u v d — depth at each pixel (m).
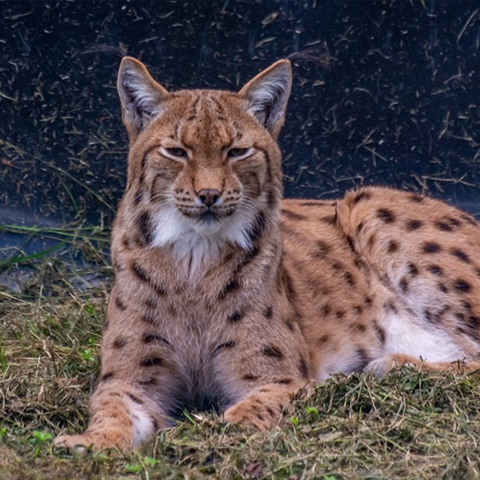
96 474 7.88
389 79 14.74
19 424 9.44
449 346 11.22
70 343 11.91
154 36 14.56
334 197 14.88
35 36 14.49
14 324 12.54
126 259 9.91
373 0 14.54
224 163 9.58
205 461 8.14
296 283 10.91
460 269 11.34
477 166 14.90
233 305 9.80
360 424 8.73
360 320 11.19
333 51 14.65
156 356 9.88
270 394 9.39
